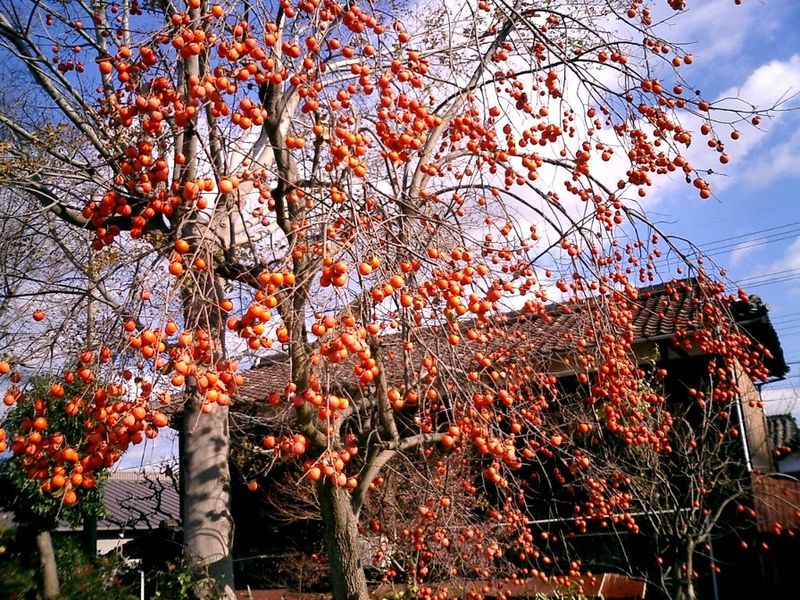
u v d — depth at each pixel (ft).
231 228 12.47
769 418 36.81
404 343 11.07
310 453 16.96
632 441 15.16
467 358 13.05
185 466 16.51
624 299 14.75
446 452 17.78
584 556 23.77
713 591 22.08
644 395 16.10
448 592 19.62
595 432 18.43
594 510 19.33
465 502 19.83
